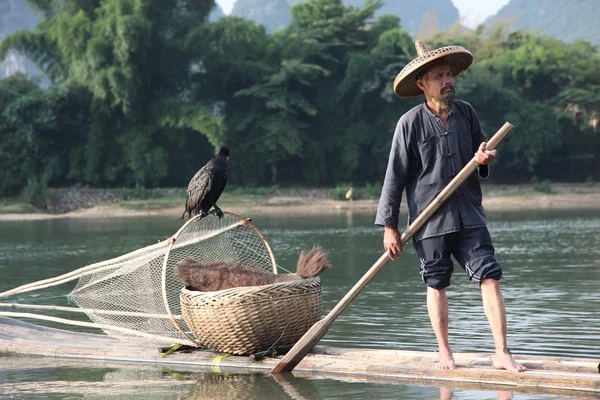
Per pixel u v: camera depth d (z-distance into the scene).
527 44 79.12
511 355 6.44
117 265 8.51
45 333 9.01
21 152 62.28
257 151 66.81
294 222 40.84
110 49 62.06
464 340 8.50
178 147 66.75
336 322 9.98
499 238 25.91
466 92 68.69
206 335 7.46
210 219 8.69
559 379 5.95
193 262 7.80
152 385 6.75
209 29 66.62
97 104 63.06
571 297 11.66
